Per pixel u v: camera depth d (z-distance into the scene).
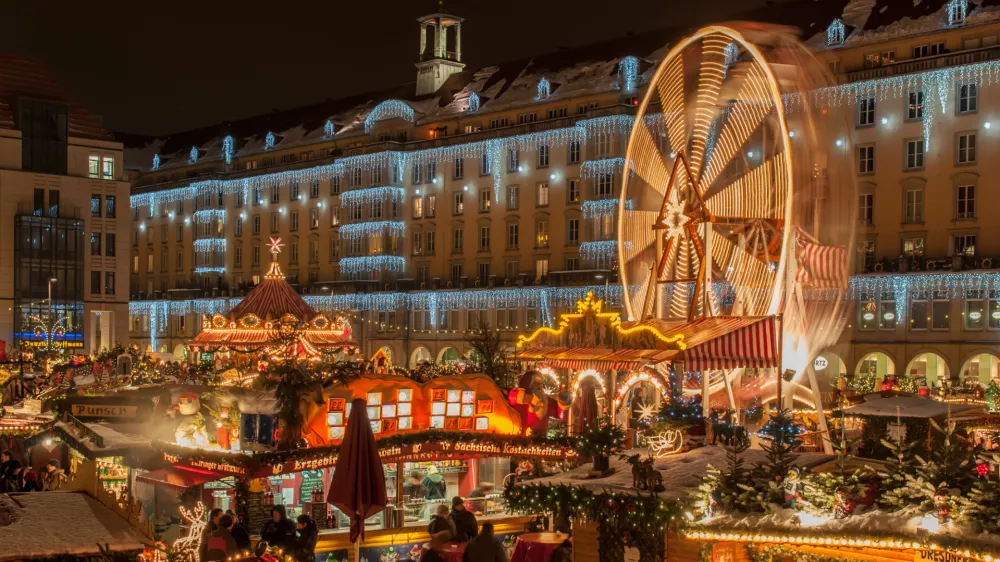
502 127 90.88
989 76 64.25
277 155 114.62
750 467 17.17
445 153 94.88
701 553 15.30
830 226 27.92
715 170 28.27
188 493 22.06
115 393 27.14
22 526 15.49
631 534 15.98
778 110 25.77
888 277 66.38
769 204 26.14
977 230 64.69
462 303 91.25
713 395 27.89
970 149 65.12
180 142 132.88
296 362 22.02
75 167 95.75
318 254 107.25
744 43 26.67
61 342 89.69
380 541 20.70
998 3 66.06
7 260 91.06
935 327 64.81
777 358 23.59
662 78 29.38
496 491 23.92
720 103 28.31
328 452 20.41
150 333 123.56
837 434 25.64
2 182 91.19
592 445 18.00
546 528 22.11
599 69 88.12
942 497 13.31
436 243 96.19
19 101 93.00
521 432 23.44
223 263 118.75
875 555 14.06
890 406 27.52
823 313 26.70
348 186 102.19
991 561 12.41
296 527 19.06
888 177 68.31
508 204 90.50
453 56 106.00
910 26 68.75
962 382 59.44
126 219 97.69
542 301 84.69
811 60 28.00
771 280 25.88
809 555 14.84
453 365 36.72
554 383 27.64
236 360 38.75
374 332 98.19
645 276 30.52
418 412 22.70
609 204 81.50
